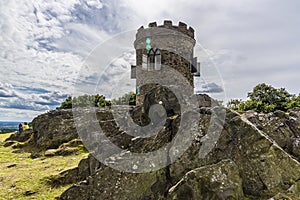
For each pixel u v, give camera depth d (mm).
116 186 7574
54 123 19000
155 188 7477
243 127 7801
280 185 6984
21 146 18891
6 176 11609
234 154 7570
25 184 10453
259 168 7191
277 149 7363
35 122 20156
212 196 6336
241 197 6594
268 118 9734
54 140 17891
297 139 8852
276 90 50969
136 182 7559
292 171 7168
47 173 11594
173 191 6738
